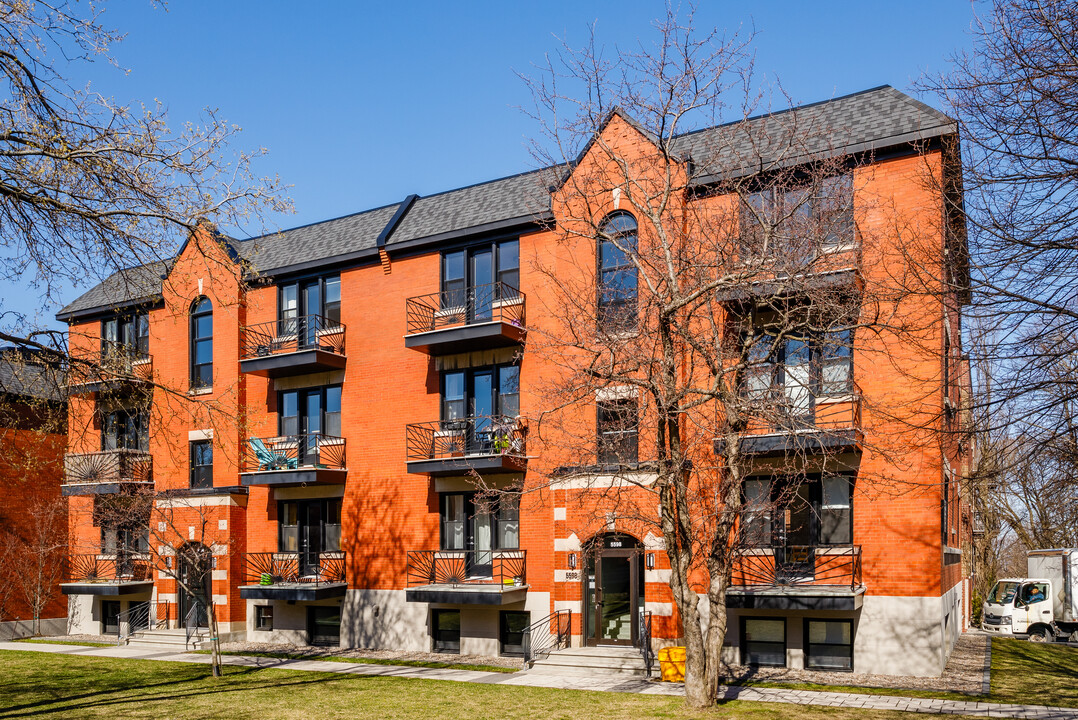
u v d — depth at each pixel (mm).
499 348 22656
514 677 18672
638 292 18859
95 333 29766
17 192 11125
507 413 22484
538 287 22062
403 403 23953
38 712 15445
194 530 25562
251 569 25734
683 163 17797
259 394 26422
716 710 14383
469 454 21688
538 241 22219
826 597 17312
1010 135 11719
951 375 17672
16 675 20094
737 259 15930
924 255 13891
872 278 15852
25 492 29656
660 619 19062
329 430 25328
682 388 14719
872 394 18031
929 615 17344
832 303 14719
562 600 20281
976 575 39375
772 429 18469
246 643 25359
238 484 26125
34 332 12211
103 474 27891
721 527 15172
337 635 24516
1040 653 22047
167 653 24031
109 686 18375
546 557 21281
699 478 17969
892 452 17594
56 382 12812
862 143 18016
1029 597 28359
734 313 17344
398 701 16047
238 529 25906
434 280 23766
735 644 19141
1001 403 12055
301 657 22594
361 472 24406
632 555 20125
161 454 27828
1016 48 11617
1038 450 12367
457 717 14469
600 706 15133
